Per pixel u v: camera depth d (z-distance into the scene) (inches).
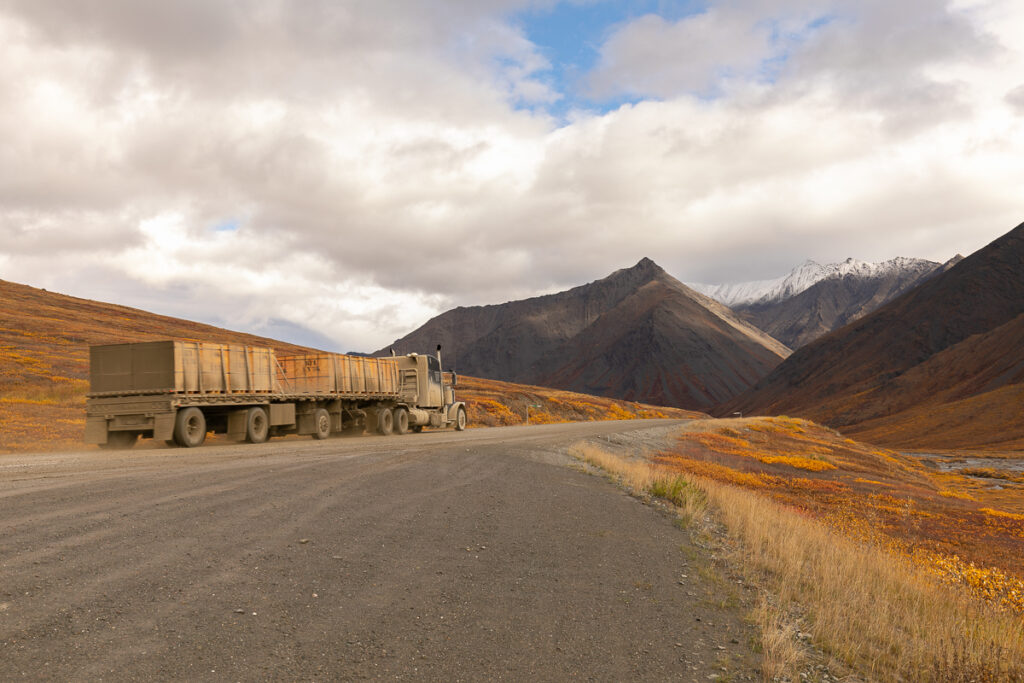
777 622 241.8
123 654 163.0
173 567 228.4
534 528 350.9
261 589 217.0
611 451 1061.8
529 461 655.1
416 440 863.7
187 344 691.4
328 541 280.4
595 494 500.7
